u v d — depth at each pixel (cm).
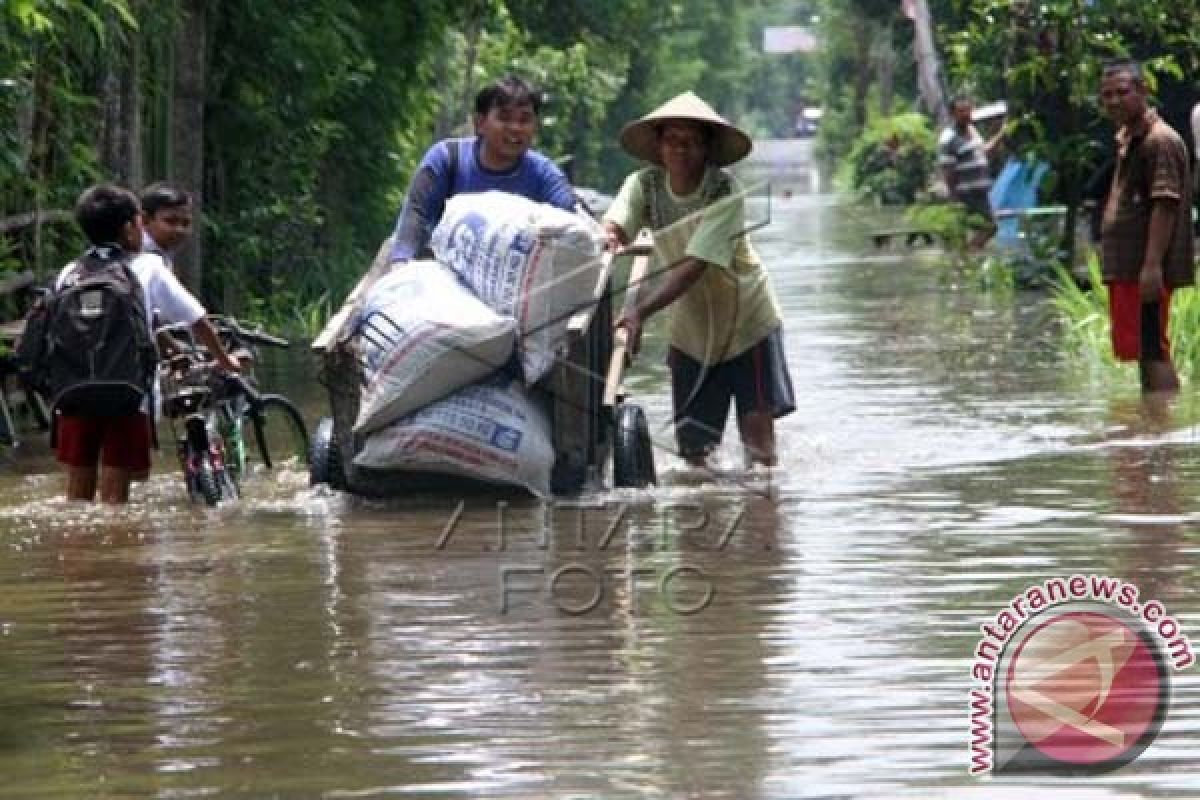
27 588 1961
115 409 2416
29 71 3488
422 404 2362
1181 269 3164
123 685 1570
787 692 1500
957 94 8275
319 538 2202
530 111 2514
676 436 2617
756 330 2578
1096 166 5012
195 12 4544
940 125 9619
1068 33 4834
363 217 6141
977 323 4469
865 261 6894
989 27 5000
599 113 13662
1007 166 7306
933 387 3369
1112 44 4838
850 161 15762
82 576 2016
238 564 2061
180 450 2508
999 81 5297
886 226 9619
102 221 2452
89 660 1655
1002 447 2716
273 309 5191
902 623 1712
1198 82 5188
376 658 1634
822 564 1980
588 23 10350
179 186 4538
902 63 15512
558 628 1734
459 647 1669
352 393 2412
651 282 2500
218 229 4838
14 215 3534
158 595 1912
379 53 5934
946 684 1512
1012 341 4069
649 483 2478
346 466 2428
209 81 4956
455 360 2339
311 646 1684
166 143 4500
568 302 2373
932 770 1310
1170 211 3139
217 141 5003
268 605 1855
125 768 1349
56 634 1753
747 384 2595
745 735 1393
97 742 1414
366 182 6100
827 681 1530
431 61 6519
